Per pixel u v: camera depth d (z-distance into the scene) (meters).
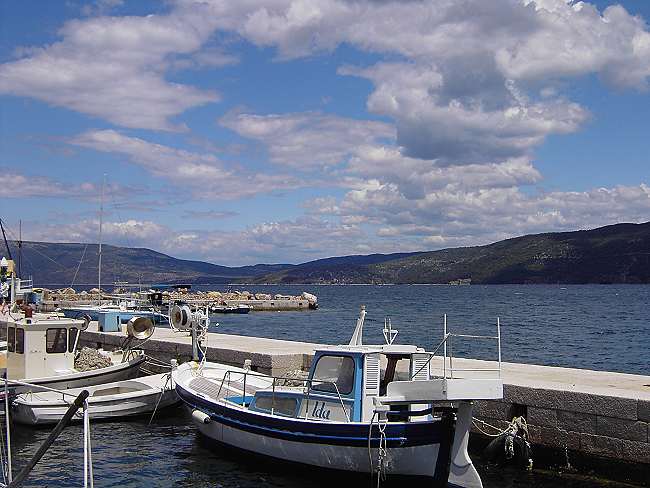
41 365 19.27
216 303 93.12
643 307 88.94
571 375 15.88
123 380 20.61
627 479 12.41
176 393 18.33
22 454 15.05
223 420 14.99
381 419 12.95
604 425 12.74
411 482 12.37
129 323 22.20
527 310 83.31
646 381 14.97
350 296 161.12
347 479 13.02
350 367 13.38
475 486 11.61
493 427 14.27
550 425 13.49
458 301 117.88
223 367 19.72
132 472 14.03
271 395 14.70
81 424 17.73
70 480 13.40
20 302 26.89
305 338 49.38
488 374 15.03
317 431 12.99
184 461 14.78
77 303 57.16
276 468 14.10
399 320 67.06
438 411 12.55
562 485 12.75
